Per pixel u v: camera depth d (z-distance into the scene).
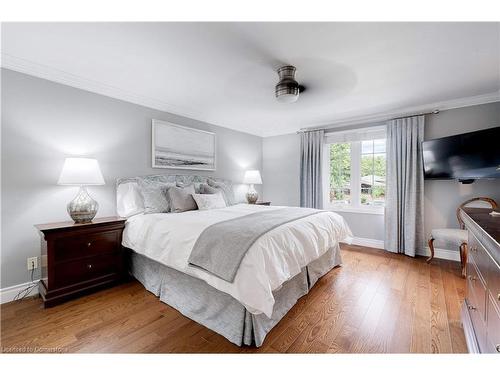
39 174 2.23
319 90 2.73
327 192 4.29
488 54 1.94
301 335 1.61
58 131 2.35
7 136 2.06
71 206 2.21
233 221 2.04
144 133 3.10
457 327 1.69
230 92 2.82
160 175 3.24
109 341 1.55
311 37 1.71
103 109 2.69
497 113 2.87
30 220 2.18
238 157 4.62
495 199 2.89
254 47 1.84
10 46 1.85
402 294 2.21
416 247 3.37
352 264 3.02
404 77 2.39
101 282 2.27
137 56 2.00
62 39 1.75
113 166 2.78
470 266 1.54
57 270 2.00
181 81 2.51
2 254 2.04
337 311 1.92
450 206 3.17
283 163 4.88
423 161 3.20
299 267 1.82
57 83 2.34
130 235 2.38
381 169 3.79
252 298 1.37
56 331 1.65
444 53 1.93
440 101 3.10
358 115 3.75
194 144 3.73
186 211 2.80
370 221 3.86
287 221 2.07
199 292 1.79
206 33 1.67
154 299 2.12
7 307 1.96
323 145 4.22
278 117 3.92
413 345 1.50
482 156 2.63
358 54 1.94
